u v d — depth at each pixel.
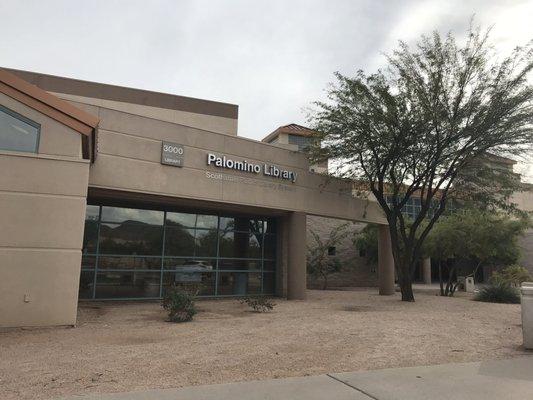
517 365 7.54
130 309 15.43
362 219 24.31
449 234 24.52
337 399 5.62
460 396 5.79
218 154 18.14
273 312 14.80
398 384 6.30
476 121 17.84
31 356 7.94
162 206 19.17
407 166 20.44
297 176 20.86
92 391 5.87
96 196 16.95
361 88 19.05
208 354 8.17
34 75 23.12
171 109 25.33
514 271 27.53
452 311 15.70
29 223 11.19
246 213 21.53
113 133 15.66
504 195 20.66
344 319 13.00
